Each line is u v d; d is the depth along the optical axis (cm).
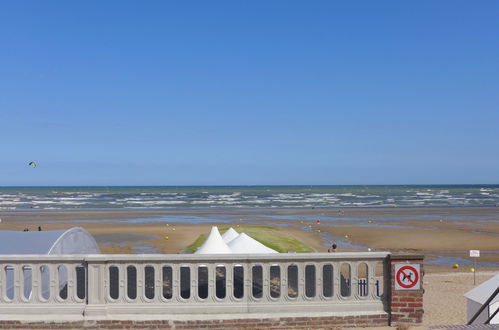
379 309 804
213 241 1741
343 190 18250
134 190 18812
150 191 17488
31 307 789
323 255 802
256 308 796
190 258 795
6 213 7475
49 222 5962
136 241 4231
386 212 7550
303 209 8319
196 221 6134
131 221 6141
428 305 1894
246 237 1838
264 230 3284
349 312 798
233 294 861
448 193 15050
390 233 4734
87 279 791
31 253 1019
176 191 17425
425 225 5506
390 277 799
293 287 1022
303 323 788
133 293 897
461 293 2122
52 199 11794
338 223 5766
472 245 3978
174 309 790
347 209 8269
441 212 7544
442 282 2394
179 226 5472
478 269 2895
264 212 7662
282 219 6369
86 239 1228
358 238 4397
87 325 777
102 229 5144
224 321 781
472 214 7131
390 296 799
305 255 802
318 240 4250
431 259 3331
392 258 794
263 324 784
